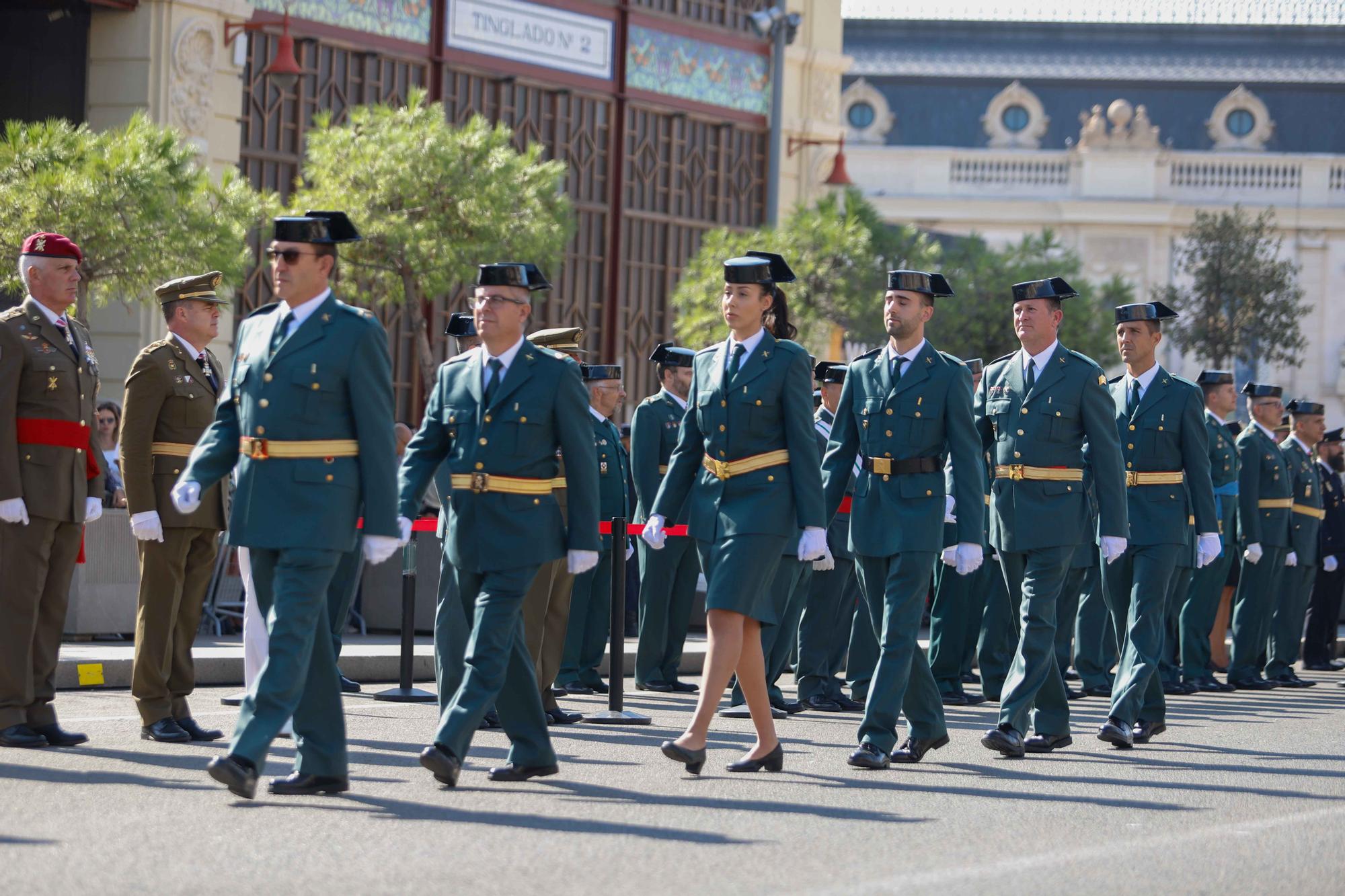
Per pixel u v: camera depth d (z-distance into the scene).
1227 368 95.88
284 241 17.11
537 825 16.28
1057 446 22.53
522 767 18.88
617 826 16.39
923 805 18.27
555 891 13.64
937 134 116.38
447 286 45.50
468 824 16.23
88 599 31.05
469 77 55.53
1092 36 118.31
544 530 18.14
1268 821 17.88
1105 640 33.34
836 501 21.58
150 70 46.75
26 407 20.75
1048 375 22.64
